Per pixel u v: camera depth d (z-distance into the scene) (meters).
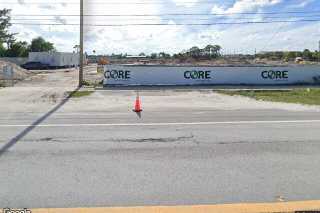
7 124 11.05
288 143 8.41
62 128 10.39
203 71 30.09
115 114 13.41
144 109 14.92
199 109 14.92
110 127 10.59
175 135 9.36
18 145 8.15
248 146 8.12
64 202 4.91
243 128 10.40
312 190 5.34
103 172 6.21
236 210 4.55
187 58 90.69
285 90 25.06
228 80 30.44
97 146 8.10
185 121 11.70
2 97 19.77
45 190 5.36
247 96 20.94
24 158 7.06
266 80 30.80
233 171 6.27
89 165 6.61
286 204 4.73
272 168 6.44
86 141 8.62
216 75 30.28
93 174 6.10
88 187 5.49
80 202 4.92
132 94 22.03
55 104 16.70
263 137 9.09
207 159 7.02
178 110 14.59
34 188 5.43
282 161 6.88
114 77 29.16
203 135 9.36
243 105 16.38
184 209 4.61
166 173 6.16
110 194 5.21
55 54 72.12
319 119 12.07
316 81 31.28
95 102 17.61
